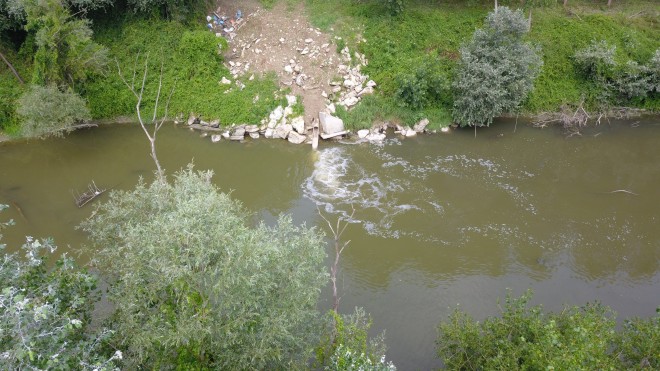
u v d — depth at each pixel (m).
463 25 38.09
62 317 10.69
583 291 22.16
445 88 33.75
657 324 14.71
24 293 10.92
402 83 33.72
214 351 13.07
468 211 26.98
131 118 34.34
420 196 28.11
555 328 13.50
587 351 12.45
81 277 12.28
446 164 31.06
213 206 13.41
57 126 29.88
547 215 26.73
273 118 33.88
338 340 14.61
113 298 13.48
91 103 33.25
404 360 18.83
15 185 28.23
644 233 25.55
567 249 24.53
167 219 13.35
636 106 36.22
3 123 32.34
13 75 33.47
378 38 37.22
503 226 25.94
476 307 21.20
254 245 12.43
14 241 23.81
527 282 22.58
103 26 35.72
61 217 25.61
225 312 13.19
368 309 20.98
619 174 30.27
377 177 29.83
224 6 40.19
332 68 36.19
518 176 29.98
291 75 35.84
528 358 12.98
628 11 40.72
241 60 36.59
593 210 27.14
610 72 35.66
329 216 26.50
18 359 9.53
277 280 13.85
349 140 33.34
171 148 32.38
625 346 14.19
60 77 30.16
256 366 13.23
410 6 39.88
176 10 35.81
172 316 12.60
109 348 12.80
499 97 32.16
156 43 35.62
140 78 34.53
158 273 12.55
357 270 23.05
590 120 35.78
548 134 34.28
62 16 29.23
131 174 29.64
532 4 36.47
